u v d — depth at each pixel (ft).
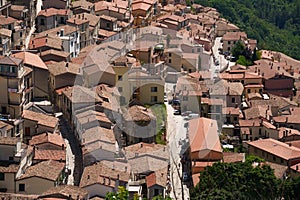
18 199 488.44
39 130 609.42
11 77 607.37
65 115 655.35
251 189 515.09
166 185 553.23
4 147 537.65
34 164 555.69
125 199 505.25
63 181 547.08
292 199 517.96
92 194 524.11
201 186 524.52
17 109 609.83
